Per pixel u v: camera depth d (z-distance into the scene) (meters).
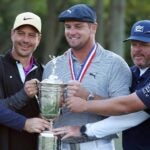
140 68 10.57
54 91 10.39
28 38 10.97
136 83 10.56
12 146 10.82
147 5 43.28
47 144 10.41
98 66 10.57
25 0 42.19
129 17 43.34
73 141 10.55
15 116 10.51
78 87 10.27
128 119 10.34
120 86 10.45
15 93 10.78
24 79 10.91
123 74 10.52
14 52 11.03
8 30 43.47
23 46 10.93
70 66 10.73
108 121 10.36
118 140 13.91
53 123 10.80
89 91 10.48
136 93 10.09
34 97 10.89
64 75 10.74
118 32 29.64
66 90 10.37
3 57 10.92
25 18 10.97
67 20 10.54
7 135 10.79
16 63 10.93
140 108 10.09
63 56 10.91
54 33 37.88
